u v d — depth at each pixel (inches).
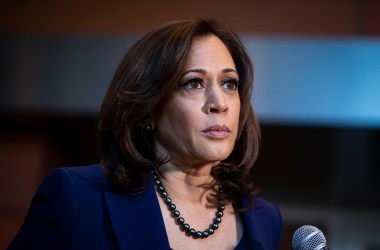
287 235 251.3
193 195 101.7
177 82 94.7
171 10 226.1
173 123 96.3
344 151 249.9
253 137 109.8
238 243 102.3
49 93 213.9
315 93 210.7
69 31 224.2
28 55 213.9
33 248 89.4
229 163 107.7
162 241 93.1
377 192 249.9
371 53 209.9
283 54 211.0
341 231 250.8
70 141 240.8
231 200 105.7
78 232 92.2
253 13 226.2
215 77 95.7
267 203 118.3
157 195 100.0
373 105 209.8
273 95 210.8
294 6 226.8
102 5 227.3
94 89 213.3
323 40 210.8
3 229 217.9
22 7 226.5
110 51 213.0
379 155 246.7
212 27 100.7
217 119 93.7
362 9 224.8
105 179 100.1
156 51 96.6
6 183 222.8
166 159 99.8
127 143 98.3
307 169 253.9
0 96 213.8
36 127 231.3
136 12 226.8
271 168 254.4
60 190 94.8
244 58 106.0
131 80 97.5
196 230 99.1
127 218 95.0
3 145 225.0
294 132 250.5
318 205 252.7
